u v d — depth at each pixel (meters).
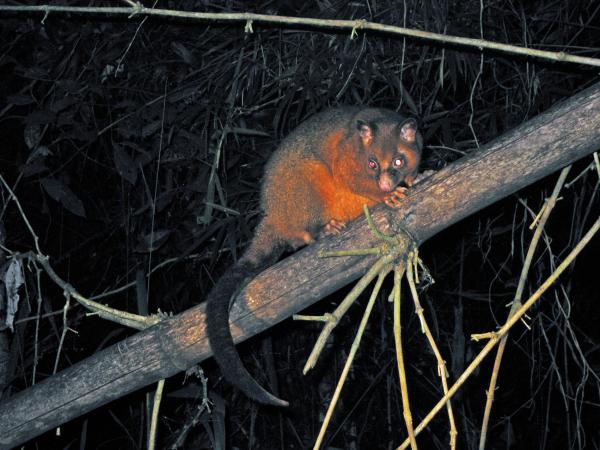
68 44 1.79
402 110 1.90
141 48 1.81
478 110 1.89
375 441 2.03
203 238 1.75
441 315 2.06
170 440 1.89
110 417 1.94
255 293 1.33
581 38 1.91
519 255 2.03
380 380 1.95
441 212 1.25
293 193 1.56
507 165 1.22
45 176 1.80
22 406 1.32
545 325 2.01
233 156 1.89
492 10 1.83
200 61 1.86
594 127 1.19
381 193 1.55
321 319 1.21
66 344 1.87
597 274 2.14
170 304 1.94
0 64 1.74
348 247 1.29
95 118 1.79
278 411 1.94
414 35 1.16
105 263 1.90
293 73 1.82
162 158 1.83
